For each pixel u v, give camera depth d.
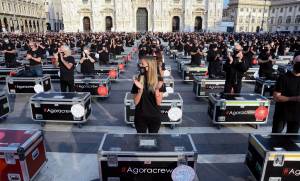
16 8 62.59
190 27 65.00
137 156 3.54
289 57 15.77
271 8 101.00
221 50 14.51
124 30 62.69
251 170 4.12
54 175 4.43
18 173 3.67
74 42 27.23
